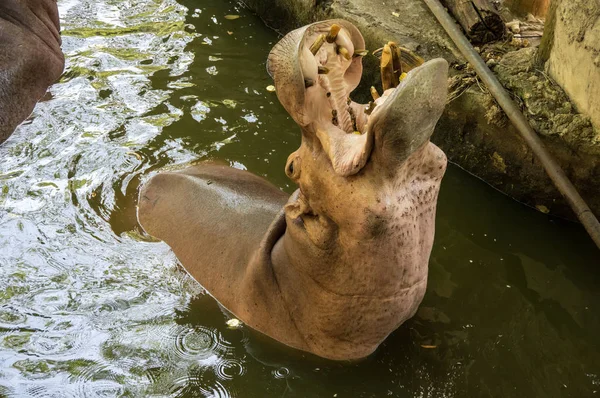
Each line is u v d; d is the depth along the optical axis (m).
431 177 3.51
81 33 7.97
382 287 3.62
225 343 4.32
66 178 5.79
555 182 5.30
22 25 7.32
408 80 2.92
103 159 5.99
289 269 3.98
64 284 4.79
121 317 4.53
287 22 7.96
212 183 5.04
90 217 5.36
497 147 5.88
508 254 5.36
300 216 3.74
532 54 6.18
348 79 3.53
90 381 4.15
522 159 5.75
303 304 3.98
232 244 4.54
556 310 4.87
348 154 3.30
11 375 4.19
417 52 6.44
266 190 5.05
